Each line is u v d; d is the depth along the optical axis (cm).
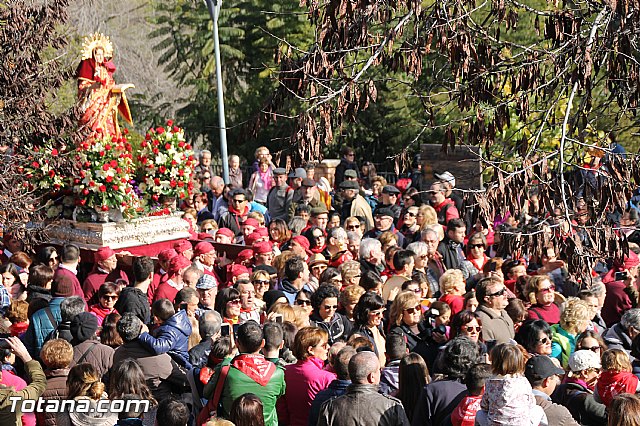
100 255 1298
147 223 1516
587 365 843
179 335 910
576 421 806
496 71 1043
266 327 838
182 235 1569
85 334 918
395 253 1205
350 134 2925
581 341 941
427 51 989
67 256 1200
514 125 1600
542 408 739
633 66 1009
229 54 3316
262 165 2094
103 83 1538
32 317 1019
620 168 979
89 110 1514
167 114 3681
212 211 1859
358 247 1417
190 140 3434
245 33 3353
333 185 2427
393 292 1183
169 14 3791
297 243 1356
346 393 749
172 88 3972
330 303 1010
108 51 1555
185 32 3803
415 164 2189
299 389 836
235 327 979
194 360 893
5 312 1073
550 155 980
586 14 1070
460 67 1027
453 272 1103
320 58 953
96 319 933
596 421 816
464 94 1038
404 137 2825
